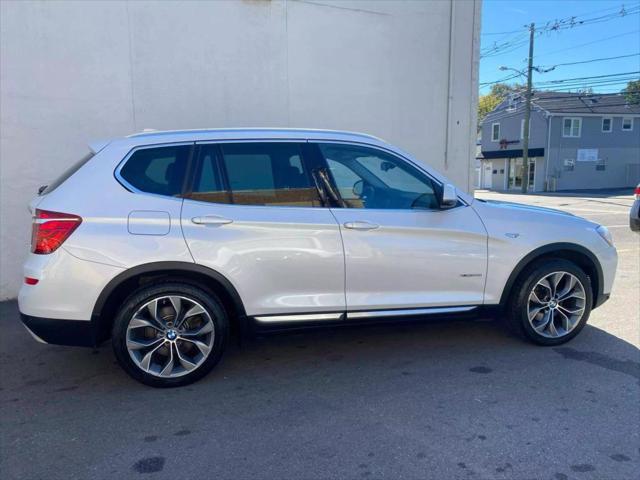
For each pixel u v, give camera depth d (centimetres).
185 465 280
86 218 349
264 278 375
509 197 3080
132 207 358
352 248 386
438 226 403
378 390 368
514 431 310
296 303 383
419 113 838
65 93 615
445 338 472
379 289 397
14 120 596
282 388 374
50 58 604
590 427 314
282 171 389
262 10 710
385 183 408
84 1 613
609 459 281
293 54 736
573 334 447
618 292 631
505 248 418
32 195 612
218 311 376
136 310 359
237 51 702
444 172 870
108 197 357
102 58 629
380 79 800
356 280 391
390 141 820
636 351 436
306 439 305
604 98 4094
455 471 272
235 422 326
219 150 383
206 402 354
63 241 346
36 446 301
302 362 422
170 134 384
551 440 300
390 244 394
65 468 279
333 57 764
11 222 608
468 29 857
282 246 375
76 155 627
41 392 373
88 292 348
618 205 2244
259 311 378
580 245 436
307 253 379
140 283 369
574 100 4044
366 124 798
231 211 371
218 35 688
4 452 295
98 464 282
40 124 607
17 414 340
